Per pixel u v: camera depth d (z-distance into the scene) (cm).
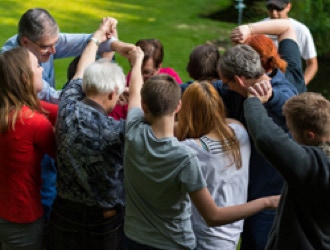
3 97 229
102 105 225
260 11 787
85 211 226
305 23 672
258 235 255
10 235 242
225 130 226
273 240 203
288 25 291
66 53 303
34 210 240
